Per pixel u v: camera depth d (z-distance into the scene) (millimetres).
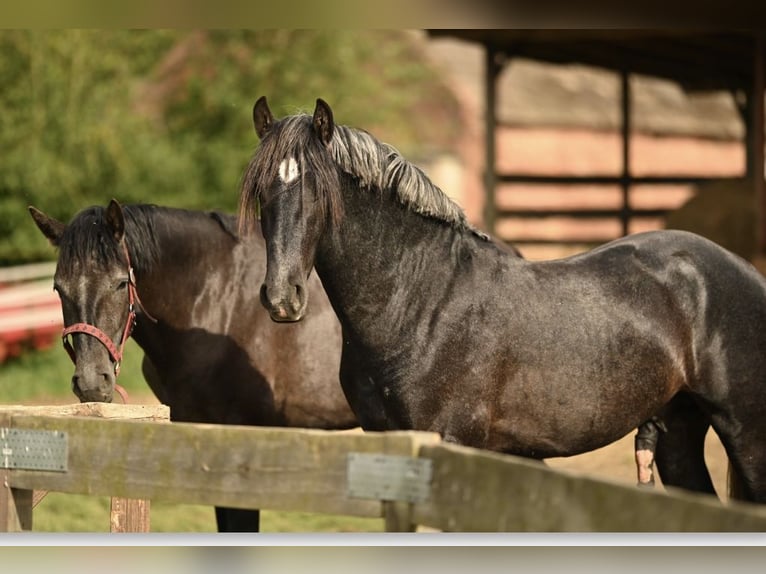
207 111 31797
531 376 6879
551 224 39062
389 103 35531
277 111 32594
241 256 8484
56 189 27625
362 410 7008
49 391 19172
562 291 7062
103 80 29250
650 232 7613
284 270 6305
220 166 30609
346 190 6660
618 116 41062
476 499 4523
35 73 27875
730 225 23953
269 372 8414
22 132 27766
